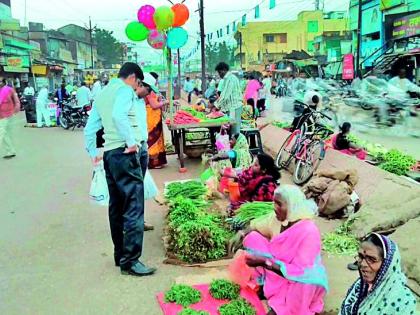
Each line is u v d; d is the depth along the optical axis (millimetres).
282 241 3660
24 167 10312
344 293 4020
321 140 8055
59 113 19172
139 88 4734
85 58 66000
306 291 3514
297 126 9203
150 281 4504
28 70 37344
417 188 5656
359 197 6363
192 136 10625
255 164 5703
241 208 5395
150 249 5289
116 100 4441
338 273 4453
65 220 6441
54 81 47062
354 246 5105
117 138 4512
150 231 5844
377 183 6324
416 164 8070
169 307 3965
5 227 6223
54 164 10562
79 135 15984
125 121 4391
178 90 28453
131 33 9398
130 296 4230
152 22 8922
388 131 12961
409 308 2730
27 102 20547
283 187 3701
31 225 6270
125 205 4578
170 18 8375
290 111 18219
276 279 3766
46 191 8086
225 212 6098
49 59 47969
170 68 8953
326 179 6398
